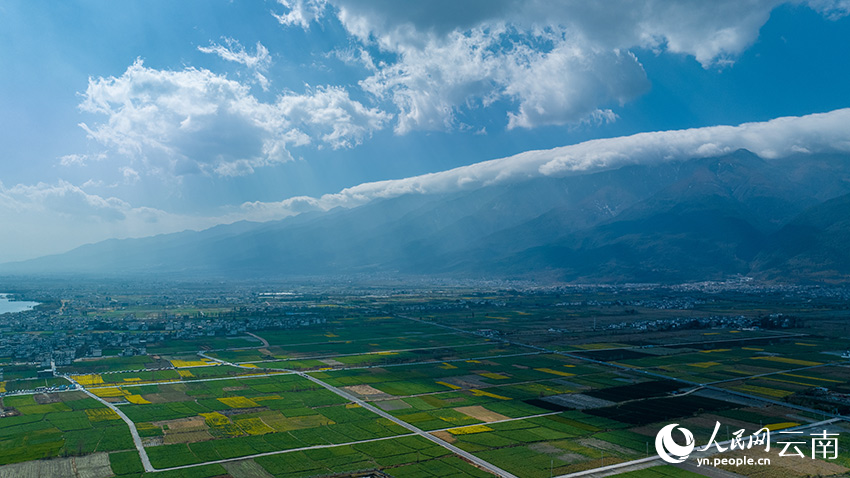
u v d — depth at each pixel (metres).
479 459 170.12
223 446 182.25
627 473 157.62
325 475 159.00
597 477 155.38
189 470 162.12
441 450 178.00
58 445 182.12
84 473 159.62
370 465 166.25
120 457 172.00
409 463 167.50
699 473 157.00
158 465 165.75
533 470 160.88
